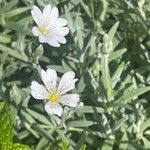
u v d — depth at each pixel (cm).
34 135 17
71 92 17
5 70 19
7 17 19
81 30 19
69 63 18
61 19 16
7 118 14
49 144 17
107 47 16
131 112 18
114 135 17
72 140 17
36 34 16
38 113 17
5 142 14
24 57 19
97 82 17
